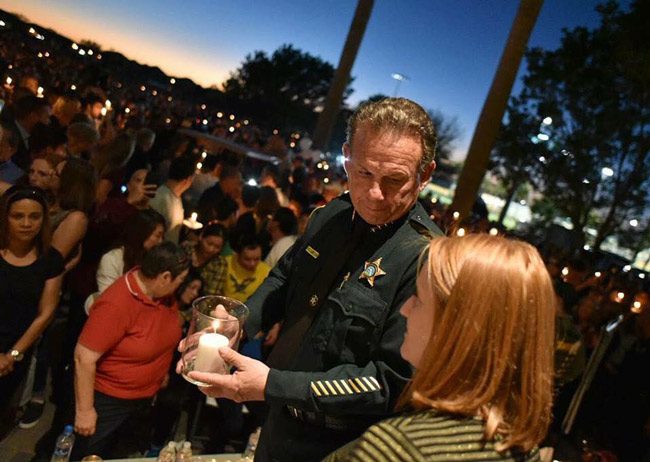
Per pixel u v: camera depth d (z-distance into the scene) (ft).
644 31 43.75
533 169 55.57
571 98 51.03
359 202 4.68
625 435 14.38
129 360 9.39
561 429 11.70
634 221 50.29
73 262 11.75
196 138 36.40
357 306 4.65
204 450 12.61
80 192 11.31
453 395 2.89
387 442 2.73
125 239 11.00
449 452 2.70
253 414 12.59
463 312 2.92
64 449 9.15
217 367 4.67
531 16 36.24
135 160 22.58
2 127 12.85
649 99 46.52
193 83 140.26
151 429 12.75
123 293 9.20
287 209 15.84
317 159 48.06
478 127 37.93
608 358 15.08
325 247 5.24
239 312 5.21
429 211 40.96
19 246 9.21
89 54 98.89
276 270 5.96
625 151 48.91
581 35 48.57
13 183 13.23
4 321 9.30
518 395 2.85
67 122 23.31
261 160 36.11
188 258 9.43
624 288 28.27
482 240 3.15
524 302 2.89
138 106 53.16
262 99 138.00
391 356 4.29
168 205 14.89
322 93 139.03
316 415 4.77
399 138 4.45
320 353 4.82
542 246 40.50
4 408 10.12
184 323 11.81
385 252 4.75
